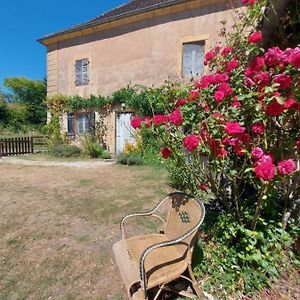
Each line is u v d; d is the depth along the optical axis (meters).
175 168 4.84
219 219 2.86
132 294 2.04
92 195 5.18
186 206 2.46
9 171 7.73
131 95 10.40
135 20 10.29
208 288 2.34
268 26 2.92
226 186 2.99
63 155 10.99
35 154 11.80
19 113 30.23
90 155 10.89
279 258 2.49
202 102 2.60
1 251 3.21
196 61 9.23
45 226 3.81
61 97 12.65
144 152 9.34
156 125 2.48
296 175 2.55
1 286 2.62
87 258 3.01
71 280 2.68
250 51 2.79
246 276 2.36
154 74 10.07
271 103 2.02
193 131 2.50
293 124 2.38
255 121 2.28
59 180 6.51
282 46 2.92
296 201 2.73
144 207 4.44
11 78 37.09
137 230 3.60
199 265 2.57
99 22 10.91
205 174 2.68
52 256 3.08
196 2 8.84
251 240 2.47
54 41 12.77
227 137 2.28
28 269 2.87
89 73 11.91
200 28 8.99
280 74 2.05
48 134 13.16
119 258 2.30
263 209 2.77
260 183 2.40
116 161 9.20
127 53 10.70
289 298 2.20
